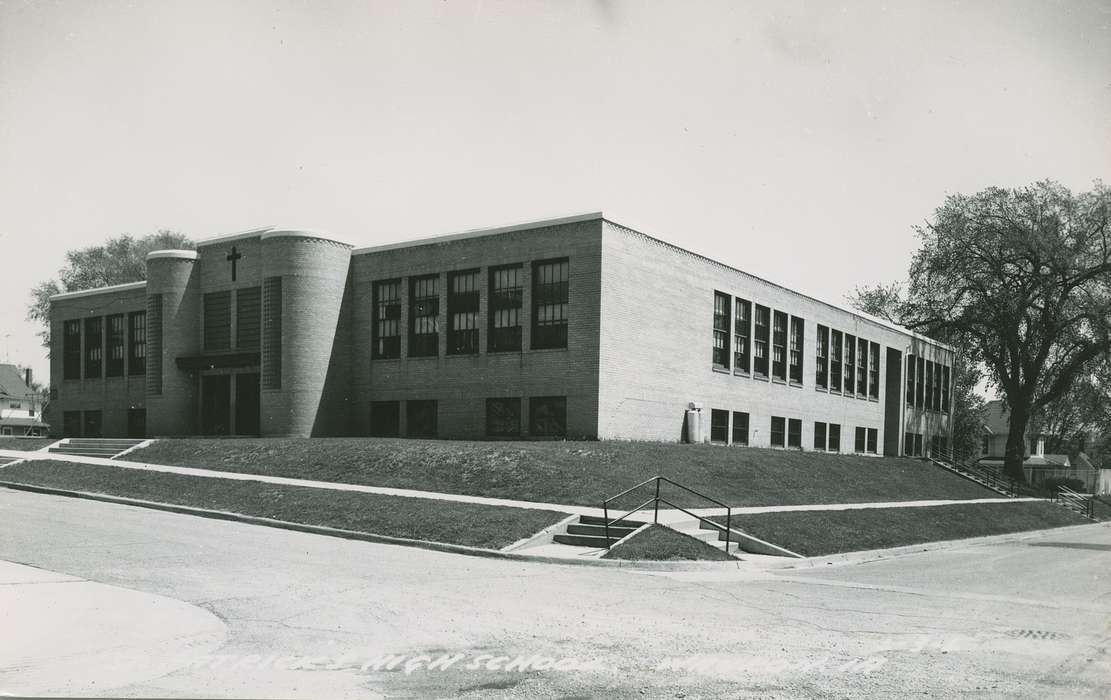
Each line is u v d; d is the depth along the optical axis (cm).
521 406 2947
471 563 1455
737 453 2975
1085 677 765
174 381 3644
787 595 1232
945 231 4522
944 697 688
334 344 3322
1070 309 4403
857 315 4734
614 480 2216
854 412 4703
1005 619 1070
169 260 3672
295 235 3269
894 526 2417
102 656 781
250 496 2134
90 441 3456
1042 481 5441
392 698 664
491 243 3044
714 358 3434
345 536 1762
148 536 1609
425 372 3180
